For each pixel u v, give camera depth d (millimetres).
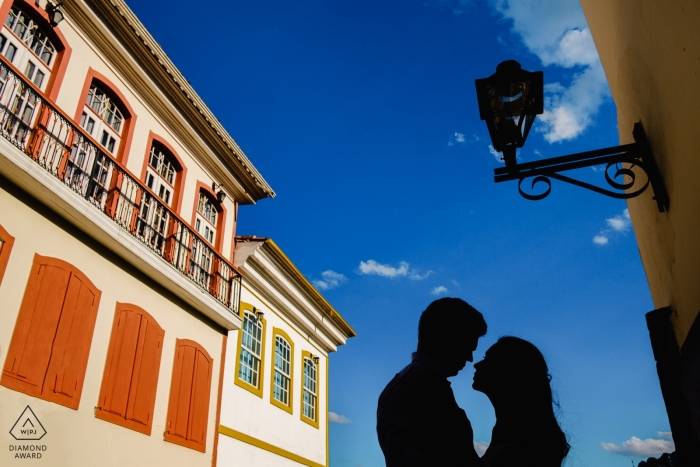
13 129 7309
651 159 3758
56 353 7262
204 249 11312
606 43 5102
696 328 2818
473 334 2207
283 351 14484
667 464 3910
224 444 10891
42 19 8164
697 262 3135
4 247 6832
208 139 12031
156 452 8781
